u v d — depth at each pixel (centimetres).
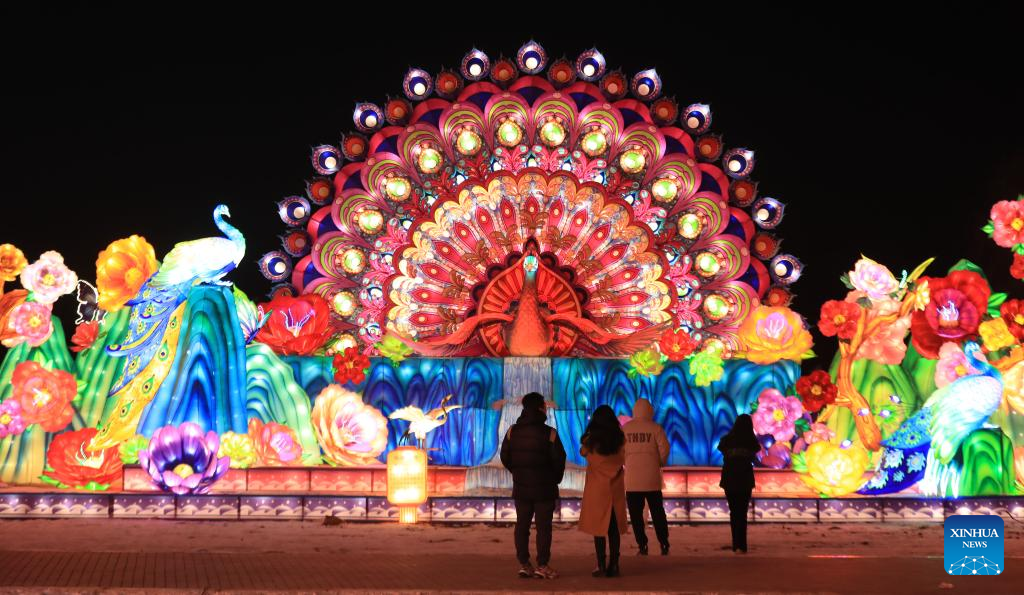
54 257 1791
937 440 1595
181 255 1655
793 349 1850
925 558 1070
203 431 1557
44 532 1331
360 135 1967
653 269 1934
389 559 1028
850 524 1509
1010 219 1747
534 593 823
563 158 1977
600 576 925
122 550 1110
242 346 1650
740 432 1179
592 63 1992
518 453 934
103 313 1834
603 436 943
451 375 1838
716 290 1962
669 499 1516
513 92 1978
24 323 1750
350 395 1747
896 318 1750
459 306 1936
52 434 1722
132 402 1611
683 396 1845
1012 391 1652
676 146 1995
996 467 1598
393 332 1784
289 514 1488
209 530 1369
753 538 1339
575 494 1653
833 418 1775
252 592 813
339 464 1711
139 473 1600
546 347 1792
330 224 1958
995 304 1758
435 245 1944
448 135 1967
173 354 1602
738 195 1973
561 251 1947
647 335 1788
